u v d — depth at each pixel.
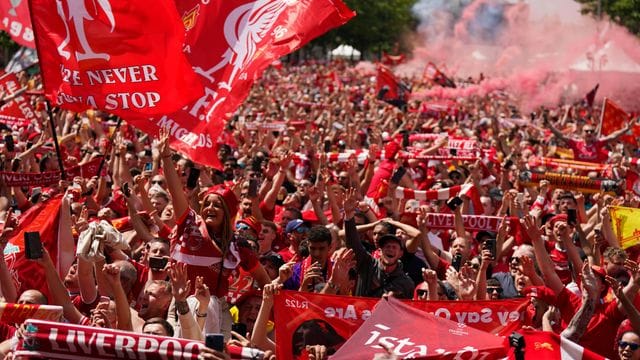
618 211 11.84
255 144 20.05
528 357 7.72
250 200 12.32
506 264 12.14
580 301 9.49
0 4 19.19
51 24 10.84
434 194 14.09
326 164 16.53
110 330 6.28
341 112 31.33
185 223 9.02
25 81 31.64
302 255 10.96
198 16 11.52
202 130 11.05
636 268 9.00
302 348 8.24
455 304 8.47
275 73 73.31
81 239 8.52
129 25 10.73
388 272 9.84
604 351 9.07
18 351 6.25
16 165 15.44
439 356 7.10
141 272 9.79
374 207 14.33
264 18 11.56
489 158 17.97
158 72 10.85
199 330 7.79
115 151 15.59
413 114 31.44
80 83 10.89
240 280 9.68
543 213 14.24
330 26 11.66
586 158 22.03
